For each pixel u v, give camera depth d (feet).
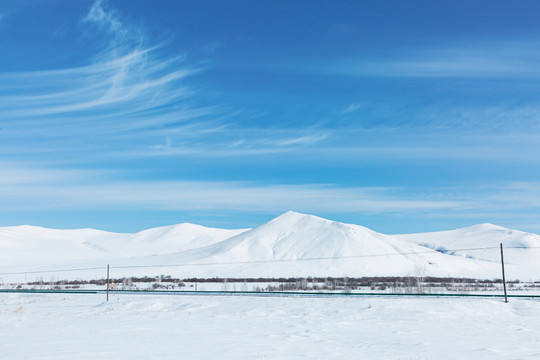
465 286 286.87
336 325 102.06
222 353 64.49
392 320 112.47
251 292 194.39
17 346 69.67
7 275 478.18
